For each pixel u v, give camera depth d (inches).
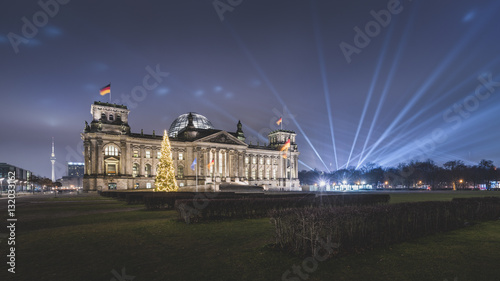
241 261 503.8
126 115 4645.7
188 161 5172.2
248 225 893.2
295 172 6663.4
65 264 501.4
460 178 5861.2
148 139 4776.1
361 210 613.6
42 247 623.8
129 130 4628.4
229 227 856.3
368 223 598.5
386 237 629.9
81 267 484.1
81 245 637.9
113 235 745.0
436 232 772.6
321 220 526.9
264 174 6240.2
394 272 449.7
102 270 467.8
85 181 4136.3
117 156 4397.1
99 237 722.2
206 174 5147.6
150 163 4803.2
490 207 1050.1
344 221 561.3
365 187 5915.4
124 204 1857.8
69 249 603.2
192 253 560.7
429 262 500.1
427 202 810.8
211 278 425.7
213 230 806.5
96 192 3993.6
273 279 419.2
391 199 2137.1
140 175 4667.8
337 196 1395.2
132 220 1047.6
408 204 732.7
